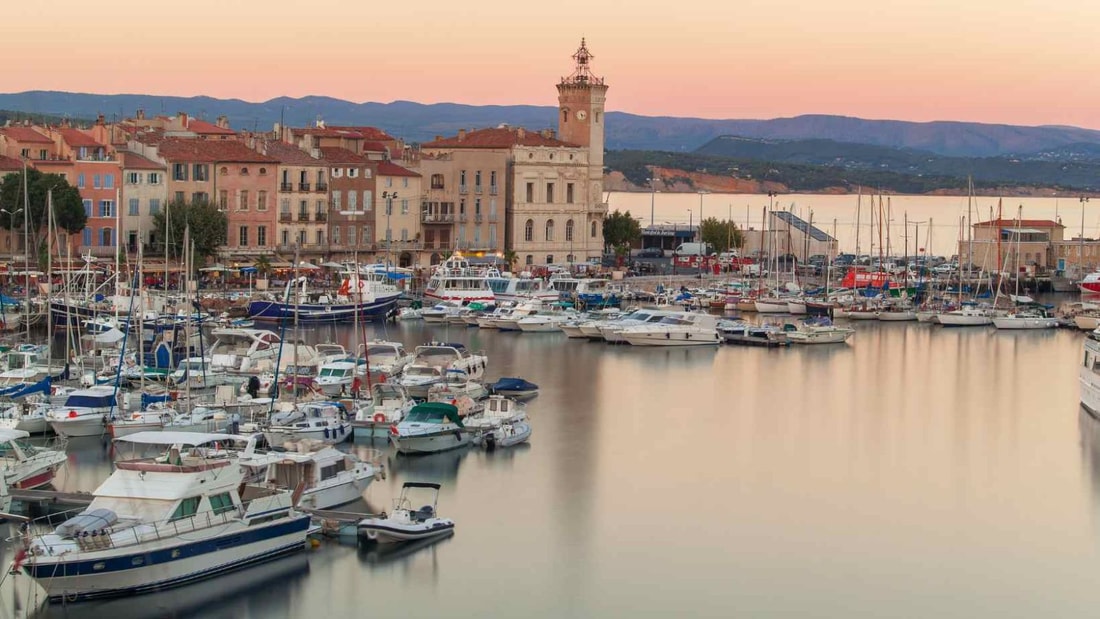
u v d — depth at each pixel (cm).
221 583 7525
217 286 19288
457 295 19400
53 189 18562
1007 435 11825
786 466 10538
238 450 8525
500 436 10700
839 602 7750
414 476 9731
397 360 13300
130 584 7219
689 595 7788
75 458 9838
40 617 7056
